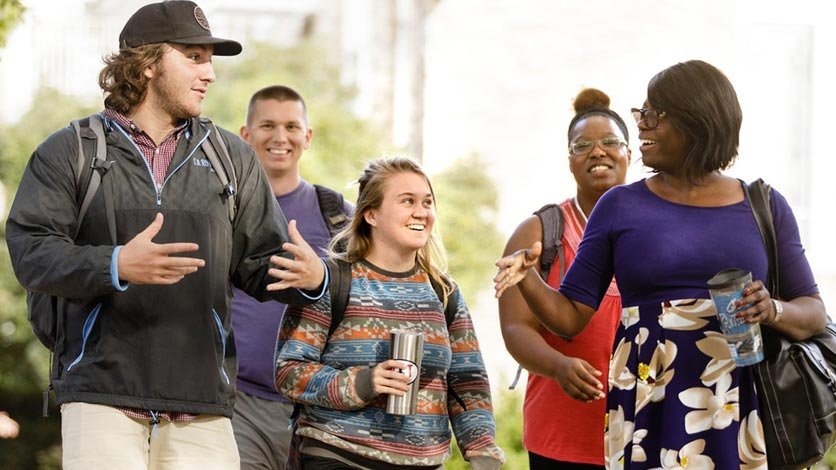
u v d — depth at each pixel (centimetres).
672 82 610
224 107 2066
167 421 589
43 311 591
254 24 2683
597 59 1898
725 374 592
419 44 2064
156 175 596
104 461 566
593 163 736
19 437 1491
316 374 601
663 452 593
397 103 2316
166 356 580
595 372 646
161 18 603
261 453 808
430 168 1922
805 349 598
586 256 632
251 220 616
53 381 584
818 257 1862
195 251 587
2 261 1509
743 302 570
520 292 668
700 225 605
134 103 602
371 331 618
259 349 808
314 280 596
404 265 640
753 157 1888
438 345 625
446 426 627
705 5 1875
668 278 602
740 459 593
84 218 580
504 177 1894
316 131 1914
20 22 1226
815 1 1892
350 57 2378
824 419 594
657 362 600
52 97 1725
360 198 642
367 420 605
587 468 705
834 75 1886
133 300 576
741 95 1886
